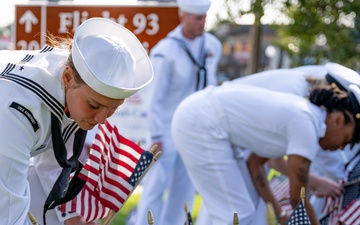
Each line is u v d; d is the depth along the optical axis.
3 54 4.09
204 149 5.77
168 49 7.77
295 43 12.73
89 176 4.45
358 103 5.38
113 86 3.66
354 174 6.10
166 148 7.78
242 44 27.19
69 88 3.80
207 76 7.97
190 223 4.64
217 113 5.75
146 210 7.77
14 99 3.77
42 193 4.52
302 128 5.37
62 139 3.95
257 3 11.35
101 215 4.54
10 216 3.87
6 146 3.75
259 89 5.76
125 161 4.52
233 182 5.74
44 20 8.96
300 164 5.38
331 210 6.15
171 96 7.86
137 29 8.84
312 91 5.52
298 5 11.54
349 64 12.87
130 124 9.21
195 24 7.76
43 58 3.97
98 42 3.73
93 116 3.82
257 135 5.62
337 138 5.47
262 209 6.07
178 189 7.83
